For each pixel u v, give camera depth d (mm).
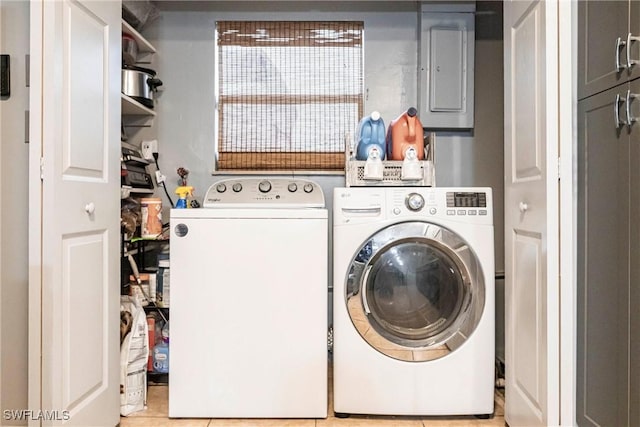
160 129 2654
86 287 1586
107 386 1730
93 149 1635
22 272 1480
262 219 1898
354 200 1890
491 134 2670
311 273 1898
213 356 1895
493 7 2654
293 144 2693
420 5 2533
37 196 1388
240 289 1896
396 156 2133
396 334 1916
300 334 1897
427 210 1884
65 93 1464
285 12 2662
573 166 1636
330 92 2691
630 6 1352
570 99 1447
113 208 1776
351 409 1897
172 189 2656
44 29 1393
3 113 1479
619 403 1402
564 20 1449
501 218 2652
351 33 2672
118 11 1834
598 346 1504
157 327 2348
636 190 1330
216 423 1888
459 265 1896
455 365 1887
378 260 1897
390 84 2672
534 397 1566
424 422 1899
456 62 2529
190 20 2658
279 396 1898
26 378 1474
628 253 1363
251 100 2686
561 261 1450
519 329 1714
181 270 1895
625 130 1373
